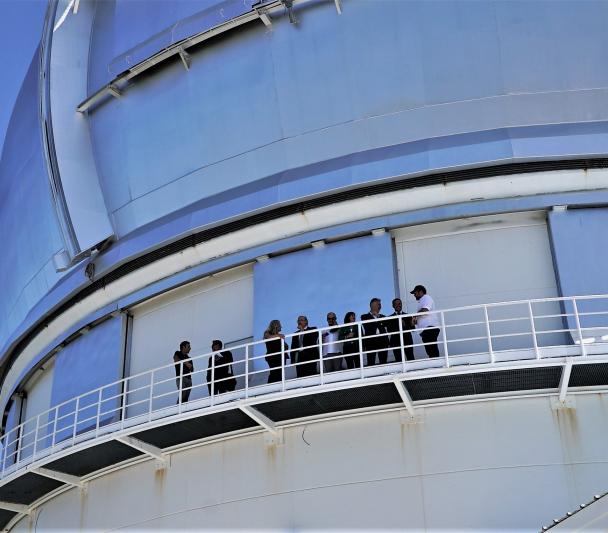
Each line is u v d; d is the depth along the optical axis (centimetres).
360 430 2167
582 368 2012
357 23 2441
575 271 2242
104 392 2581
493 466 2066
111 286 2645
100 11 2905
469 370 1998
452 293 2306
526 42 2367
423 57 2391
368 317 2166
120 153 2655
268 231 2439
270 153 2462
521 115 2338
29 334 2905
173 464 2338
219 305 2519
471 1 2397
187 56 2588
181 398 2228
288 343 2331
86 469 2462
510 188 2320
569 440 2062
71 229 2630
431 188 2334
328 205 2384
